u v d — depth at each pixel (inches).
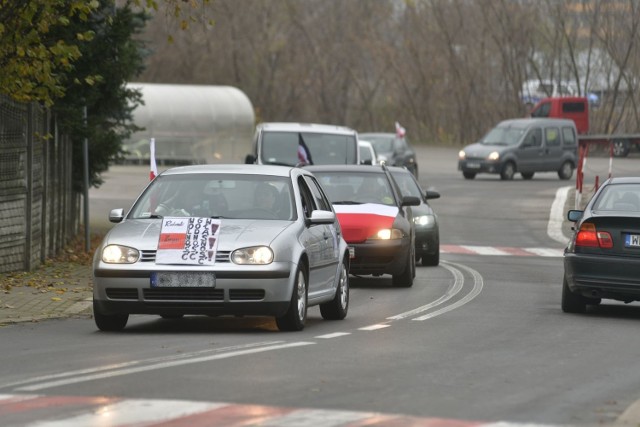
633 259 1962.4
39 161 2723.9
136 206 1829.5
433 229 3176.7
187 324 1875.0
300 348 1526.8
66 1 2234.3
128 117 3447.3
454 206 5275.6
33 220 2650.1
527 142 6914.4
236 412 1078.4
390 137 6397.6
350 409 1101.1
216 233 1705.2
